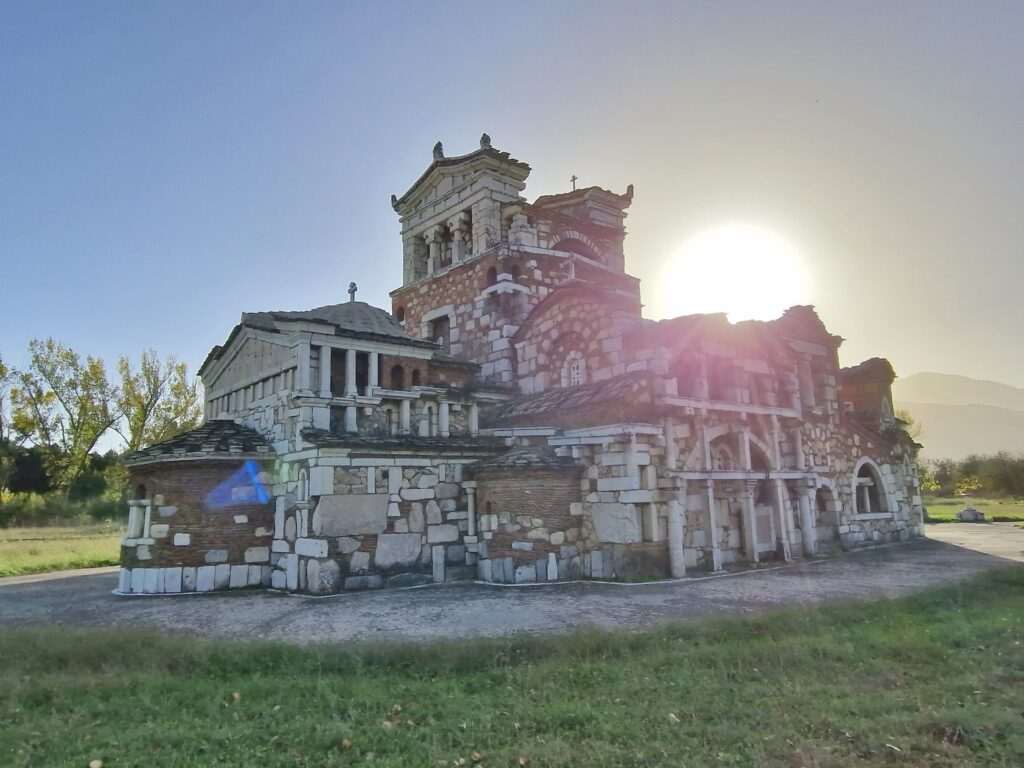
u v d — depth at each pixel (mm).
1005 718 7090
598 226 31172
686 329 20328
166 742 7168
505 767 6344
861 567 20203
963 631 10883
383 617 13469
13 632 11727
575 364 23328
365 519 17656
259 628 12961
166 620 14188
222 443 19484
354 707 8180
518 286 26969
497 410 23734
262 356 21141
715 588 16328
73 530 43906
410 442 18719
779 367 24172
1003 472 72188
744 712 7555
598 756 6445
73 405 55312
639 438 18625
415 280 31875
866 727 7016
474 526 19406
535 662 9844
